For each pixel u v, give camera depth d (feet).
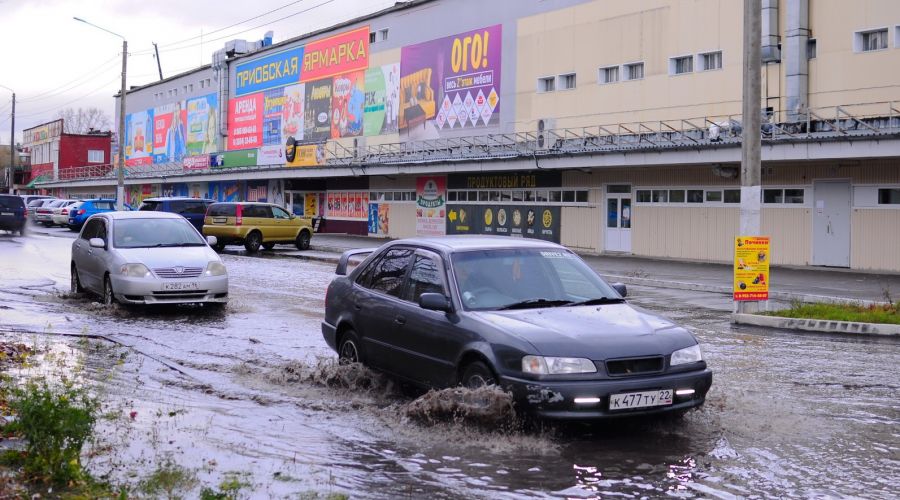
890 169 78.54
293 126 187.93
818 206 84.53
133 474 18.85
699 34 98.73
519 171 120.98
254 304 52.85
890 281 70.18
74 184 289.74
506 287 25.72
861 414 25.46
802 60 86.84
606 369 21.99
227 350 36.42
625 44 108.27
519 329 22.88
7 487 17.15
